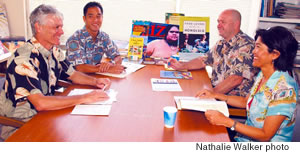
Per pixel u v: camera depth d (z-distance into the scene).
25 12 3.57
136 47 2.74
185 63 2.54
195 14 3.59
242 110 2.07
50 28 1.66
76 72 2.04
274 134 1.44
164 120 1.37
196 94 1.80
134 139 1.24
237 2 3.50
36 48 1.69
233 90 2.30
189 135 1.31
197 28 2.85
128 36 3.69
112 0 3.57
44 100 1.51
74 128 1.32
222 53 2.41
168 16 2.95
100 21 2.55
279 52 1.47
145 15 3.61
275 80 1.49
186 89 1.98
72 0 3.55
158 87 1.97
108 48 2.71
